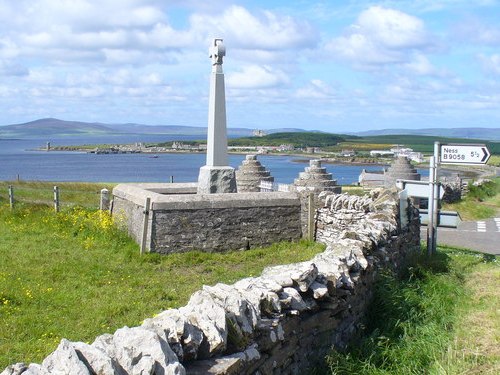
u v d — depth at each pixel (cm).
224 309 426
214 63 1552
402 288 795
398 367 557
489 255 1377
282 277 557
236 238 1399
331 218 1400
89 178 8800
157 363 340
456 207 2659
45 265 1130
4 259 1161
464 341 630
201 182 1564
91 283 1016
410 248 1141
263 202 1432
